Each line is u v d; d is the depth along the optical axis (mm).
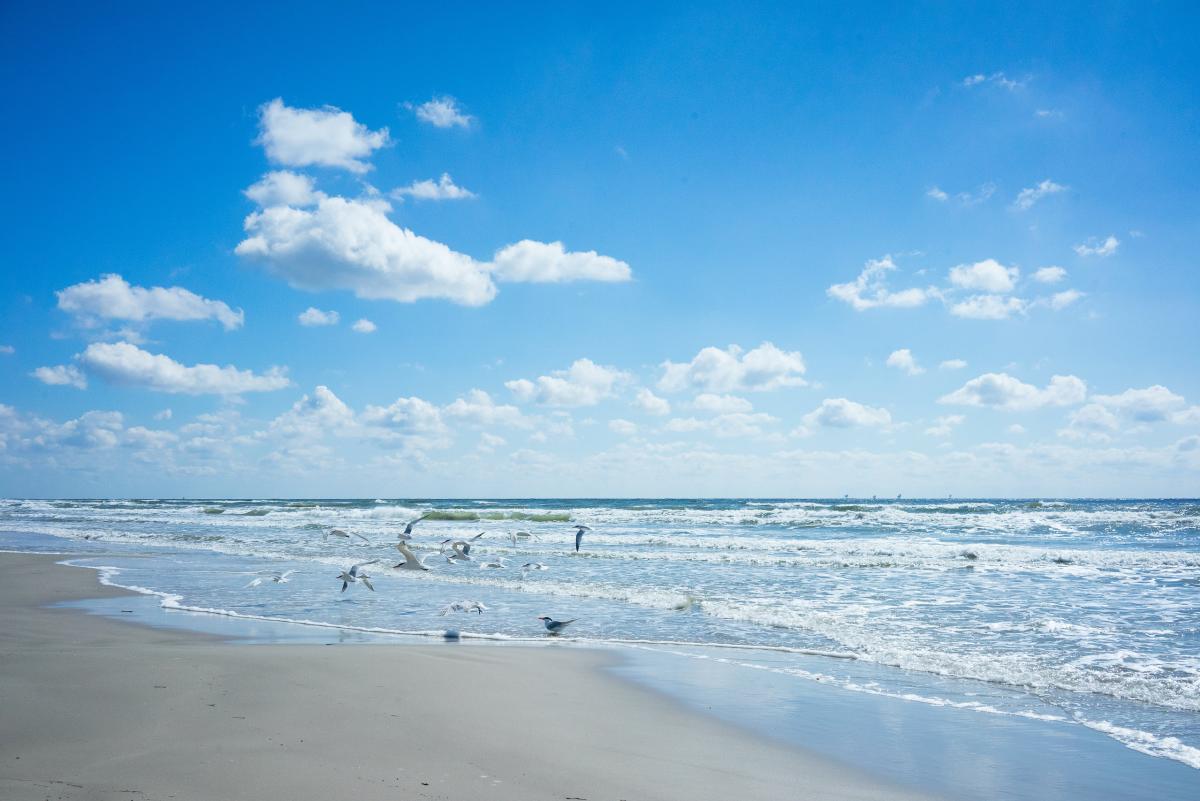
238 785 5832
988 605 16156
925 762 7246
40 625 14062
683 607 16438
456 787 6074
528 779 6383
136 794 5527
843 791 6496
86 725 7277
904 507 62406
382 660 10750
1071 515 48500
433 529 42656
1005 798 6418
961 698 9531
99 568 23984
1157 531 39594
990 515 48625
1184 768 7113
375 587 19812
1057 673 10547
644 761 7059
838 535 37875
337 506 72688
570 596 18234
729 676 10680
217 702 8242
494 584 20219
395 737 7316
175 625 14289
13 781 5738
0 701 8055
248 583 19938
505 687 9664
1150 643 12359
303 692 8820
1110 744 7777
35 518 58625
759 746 7660
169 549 31297
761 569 23484
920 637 13031
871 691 9883
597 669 11016
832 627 13977
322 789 5832
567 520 49469
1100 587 18891
